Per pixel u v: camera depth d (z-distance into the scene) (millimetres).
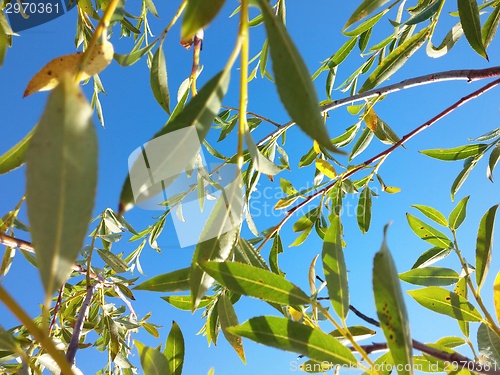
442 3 673
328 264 335
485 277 429
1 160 302
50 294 146
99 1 773
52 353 145
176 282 396
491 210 437
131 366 856
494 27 688
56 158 142
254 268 331
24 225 546
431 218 602
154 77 447
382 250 242
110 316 833
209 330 691
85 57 217
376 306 246
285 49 206
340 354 311
